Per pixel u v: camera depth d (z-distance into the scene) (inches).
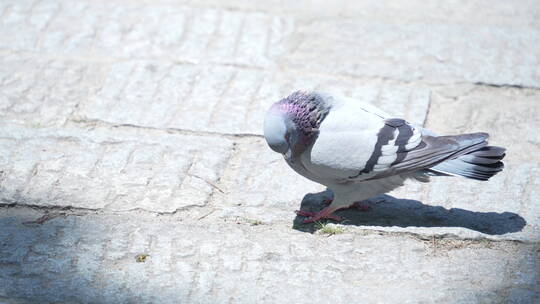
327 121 264.7
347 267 263.4
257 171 318.0
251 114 354.9
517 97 373.4
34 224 282.0
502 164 265.0
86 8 439.8
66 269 259.0
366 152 261.7
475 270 262.7
